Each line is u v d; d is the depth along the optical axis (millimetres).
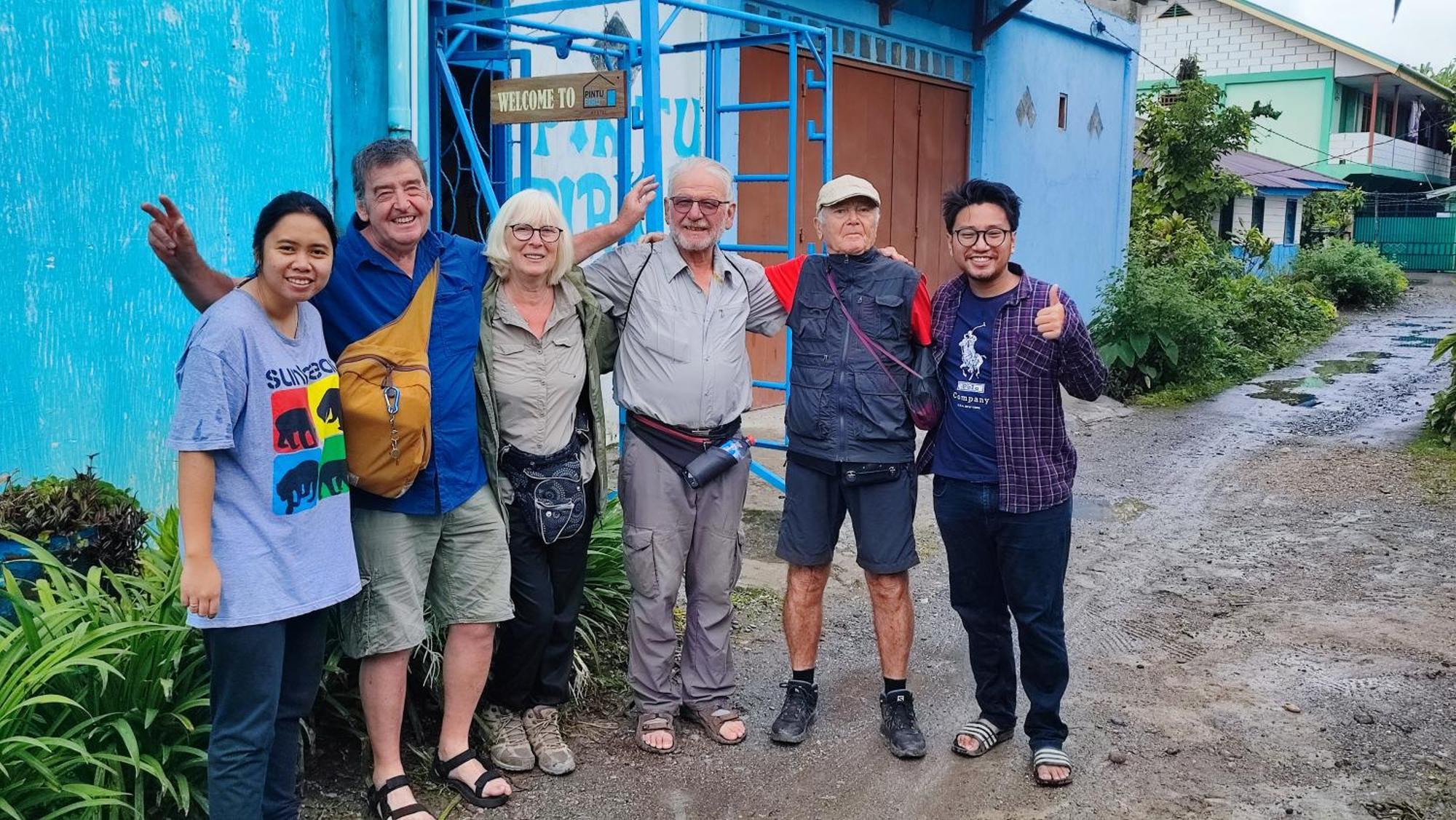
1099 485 7723
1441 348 9359
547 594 3564
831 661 4602
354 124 5031
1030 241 11891
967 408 3523
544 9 5082
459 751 3459
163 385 4348
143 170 4227
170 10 4266
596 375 3551
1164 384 11500
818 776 3676
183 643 3178
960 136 10766
